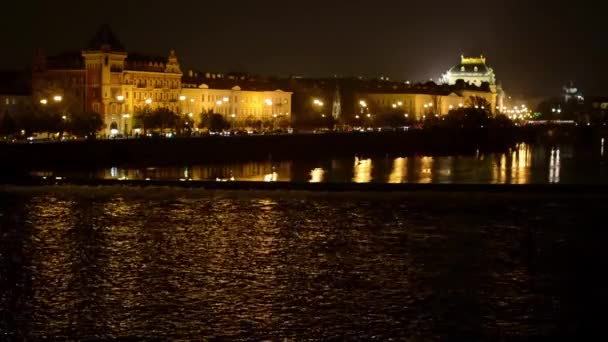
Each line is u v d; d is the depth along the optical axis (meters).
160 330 67.69
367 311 72.62
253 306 73.88
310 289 79.25
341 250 97.31
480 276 84.75
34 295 77.00
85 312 72.00
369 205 132.50
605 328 68.50
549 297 77.31
